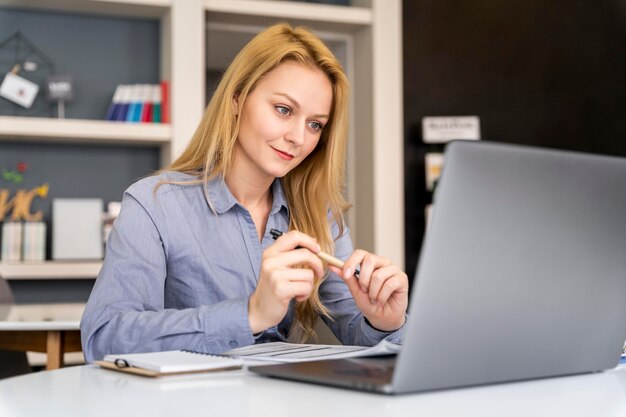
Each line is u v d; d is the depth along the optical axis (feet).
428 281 3.18
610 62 19.84
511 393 3.39
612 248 3.79
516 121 19.21
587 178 3.57
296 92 5.84
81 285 16.47
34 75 16.43
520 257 3.44
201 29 16.14
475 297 3.34
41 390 3.48
